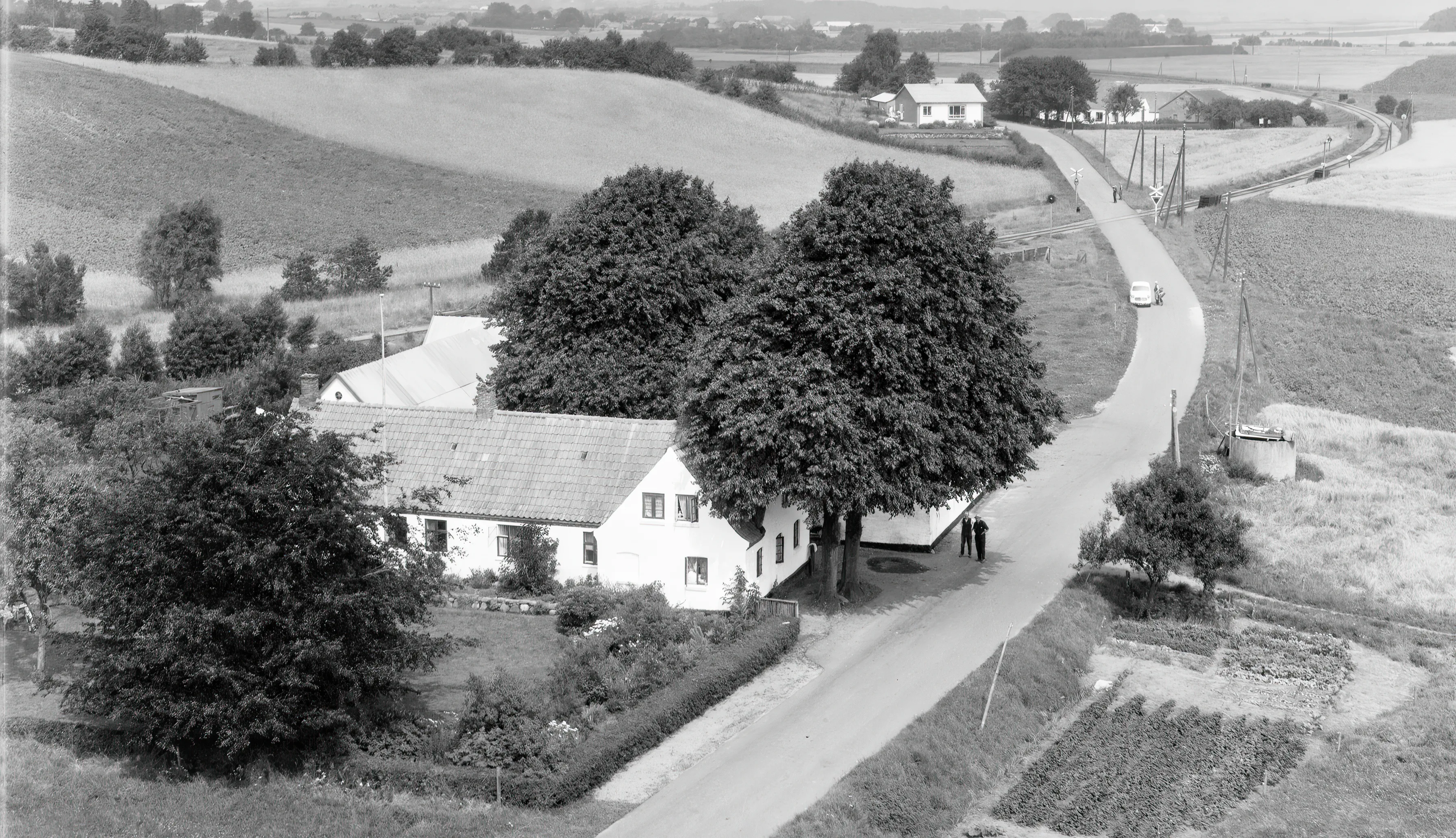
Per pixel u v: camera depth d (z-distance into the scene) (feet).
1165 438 323.16
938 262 211.82
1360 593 237.04
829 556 222.69
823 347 209.15
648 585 215.92
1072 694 196.95
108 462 191.42
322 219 560.20
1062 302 463.83
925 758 170.50
